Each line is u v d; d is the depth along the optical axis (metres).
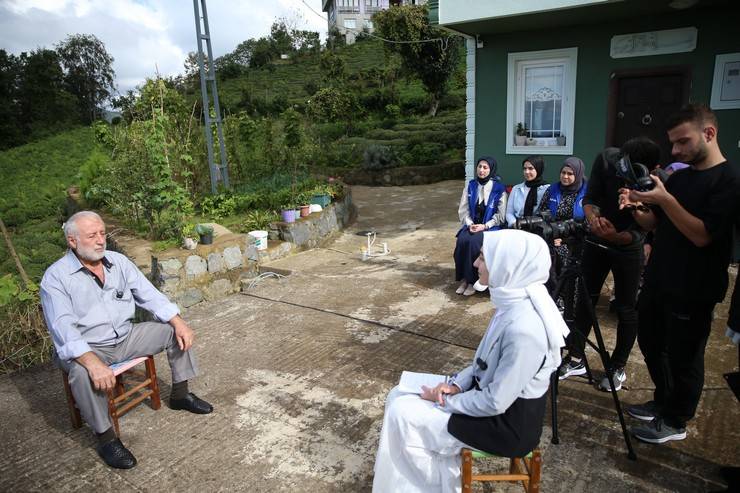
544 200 4.09
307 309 4.80
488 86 6.98
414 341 4.03
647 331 2.76
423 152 14.34
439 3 6.08
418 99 23.59
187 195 7.18
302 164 9.95
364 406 3.15
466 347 3.91
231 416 3.09
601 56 6.15
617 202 3.06
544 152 6.76
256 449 2.77
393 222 8.95
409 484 2.06
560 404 3.08
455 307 4.71
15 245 10.70
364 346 3.98
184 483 2.52
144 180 6.15
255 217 7.25
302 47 45.97
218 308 4.89
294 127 9.76
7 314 4.71
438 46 19.19
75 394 2.60
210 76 8.62
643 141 3.01
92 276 2.86
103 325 2.85
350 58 38.62
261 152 10.27
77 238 2.71
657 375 2.80
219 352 3.96
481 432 1.91
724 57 5.47
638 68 5.96
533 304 1.89
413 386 2.23
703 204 2.34
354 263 6.41
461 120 19.39
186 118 9.36
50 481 2.58
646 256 3.80
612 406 3.05
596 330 2.68
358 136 20.23
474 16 5.93
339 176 14.43
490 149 7.18
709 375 3.34
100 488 2.51
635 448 2.66
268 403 3.22
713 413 2.94
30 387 3.59
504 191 4.93
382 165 13.81
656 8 5.44
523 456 1.93
